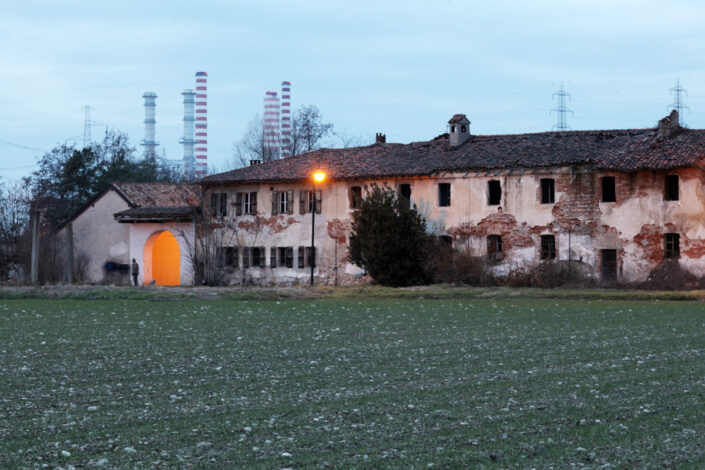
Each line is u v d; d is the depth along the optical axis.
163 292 42.00
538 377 16.48
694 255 43.06
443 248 48.69
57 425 12.77
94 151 89.00
